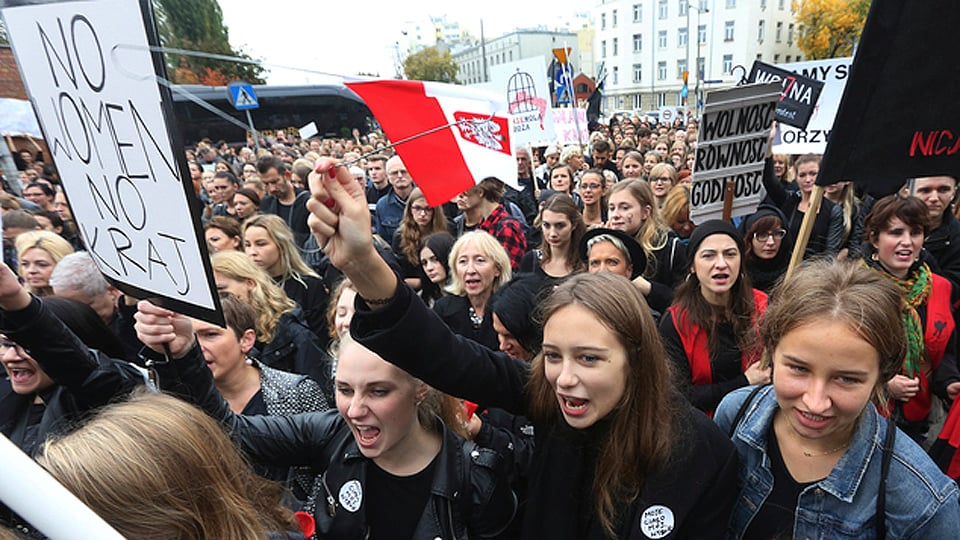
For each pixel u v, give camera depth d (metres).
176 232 1.23
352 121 14.74
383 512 1.44
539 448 1.43
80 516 0.56
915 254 2.61
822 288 1.27
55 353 1.67
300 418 1.67
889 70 1.81
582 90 35.03
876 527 1.30
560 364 1.28
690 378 2.47
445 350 1.32
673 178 5.75
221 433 1.13
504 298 2.46
